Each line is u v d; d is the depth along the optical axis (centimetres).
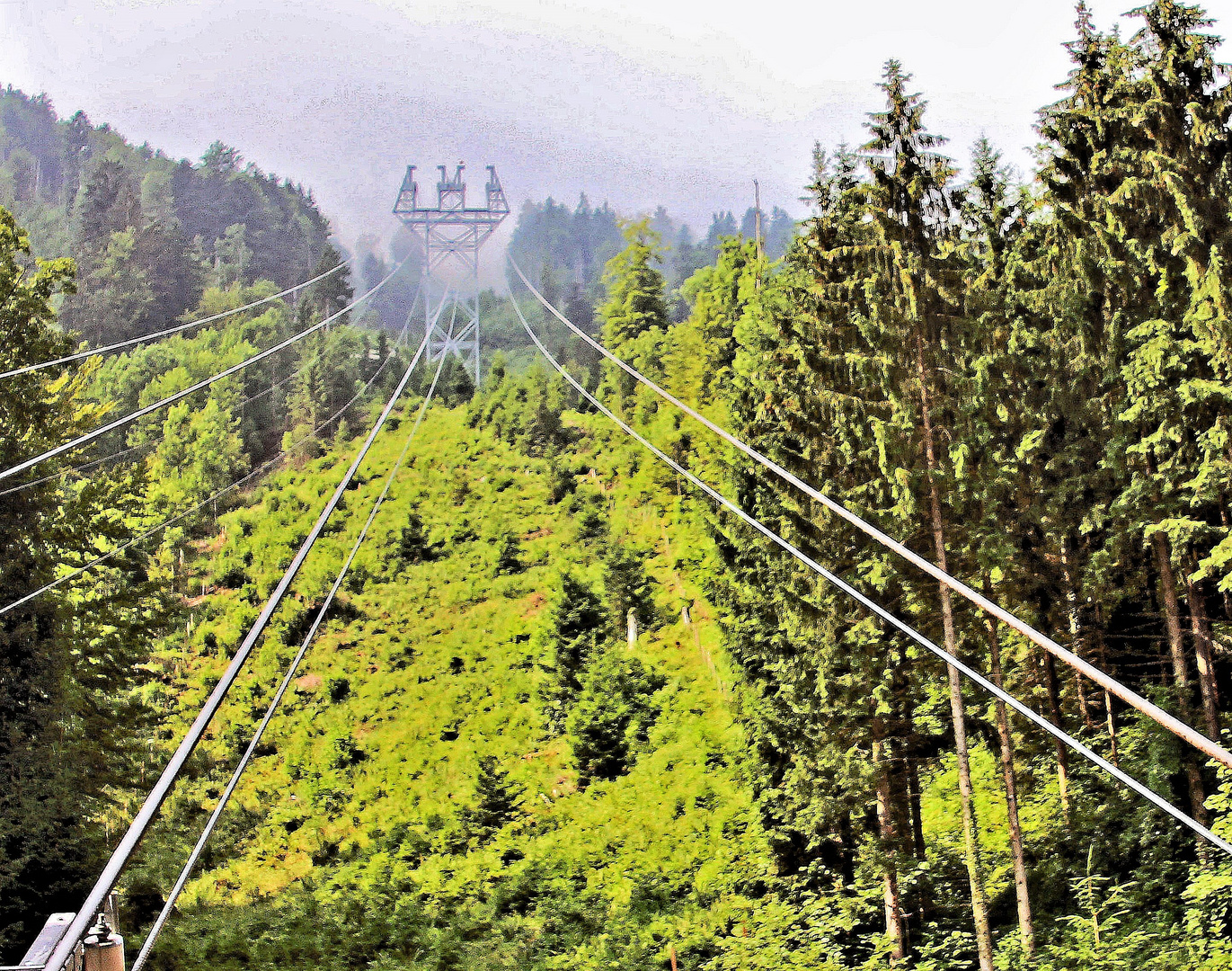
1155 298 3275
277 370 14412
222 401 11631
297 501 10375
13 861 3741
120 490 4259
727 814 4322
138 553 6594
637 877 4203
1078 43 3541
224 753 5944
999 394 3209
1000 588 3219
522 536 8919
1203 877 2745
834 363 3250
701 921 3834
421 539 8912
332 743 5866
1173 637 3262
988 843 3669
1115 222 3241
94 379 11106
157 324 15600
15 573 3962
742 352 5206
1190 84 3198
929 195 3128
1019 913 3153
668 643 5838
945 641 3089
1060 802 3588
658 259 10300
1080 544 3494
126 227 16500
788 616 3462
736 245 7500
